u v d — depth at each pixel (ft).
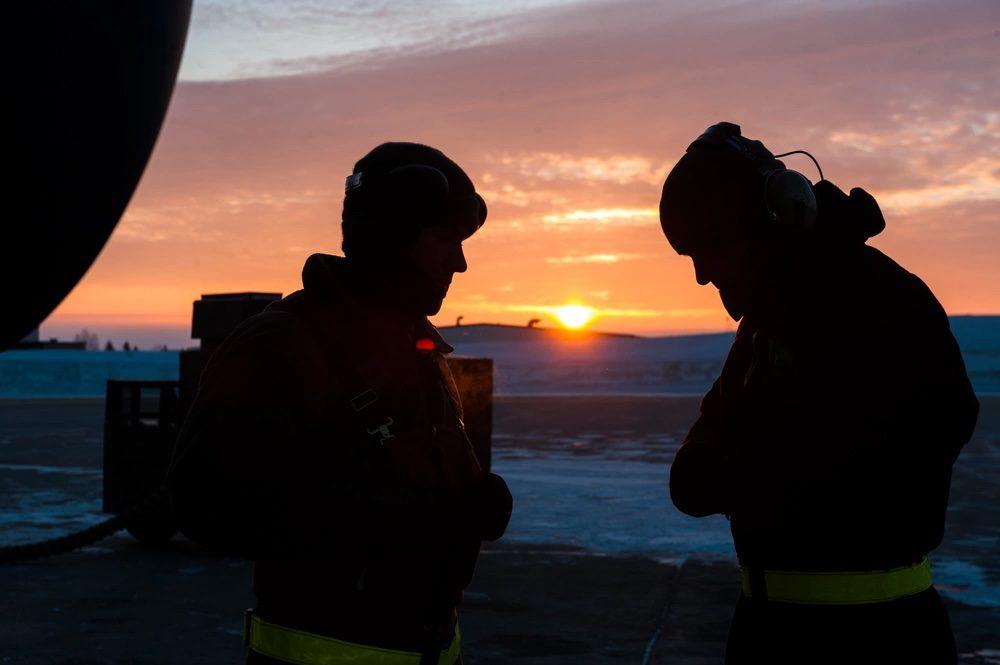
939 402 5.50
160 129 5.15
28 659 14.37
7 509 28.86
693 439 6.22
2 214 4.53
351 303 5.15
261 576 5.26
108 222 4.99
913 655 5.66
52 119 4.49
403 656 5.10
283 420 4.93
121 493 23.43
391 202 5.20
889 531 5.62
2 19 4.28
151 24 4.78
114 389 23.70
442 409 5.43
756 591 5.90
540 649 15.12
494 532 5.47
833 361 5.58
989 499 30.83
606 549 23.02
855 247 5.74
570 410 78.18
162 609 17.35
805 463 5.68
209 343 22.27
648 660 14.57
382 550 5.08
